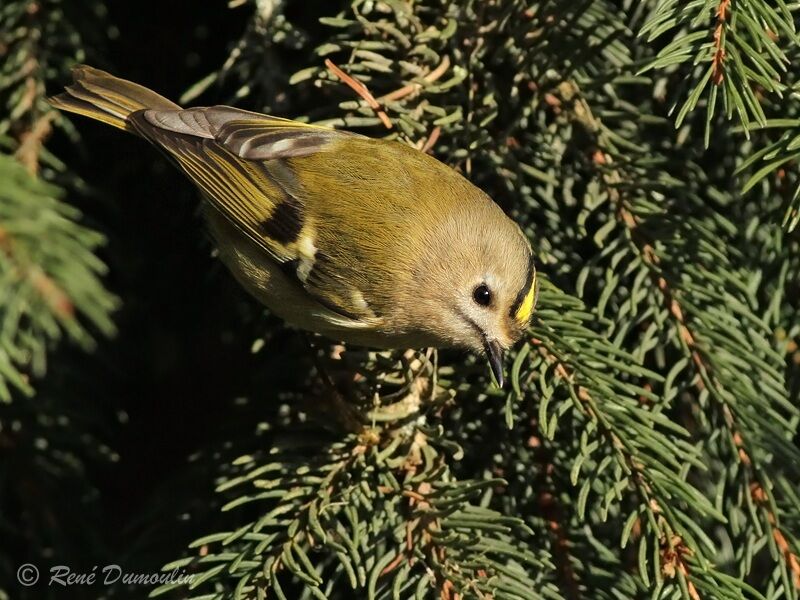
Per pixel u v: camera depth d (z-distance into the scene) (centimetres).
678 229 226
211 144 227
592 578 225
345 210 227
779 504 225
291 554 223
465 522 224
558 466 225
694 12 224
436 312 226
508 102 227
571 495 225
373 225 226
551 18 226
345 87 227
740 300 226
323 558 226
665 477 223
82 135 229
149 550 226
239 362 229
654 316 225
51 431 227
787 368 226
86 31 227
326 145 227
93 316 221
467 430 226
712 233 226
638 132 227
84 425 228
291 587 226
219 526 226
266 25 227
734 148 227
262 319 228
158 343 229
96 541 227
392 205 226
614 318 226
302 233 227
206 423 229
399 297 226
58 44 227
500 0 226
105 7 228
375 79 226
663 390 226
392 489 224
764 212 226
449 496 224
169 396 229
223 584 225
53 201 223
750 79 224
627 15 227
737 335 225
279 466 224
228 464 226
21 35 227
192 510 226
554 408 225
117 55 229
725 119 227
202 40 229
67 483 227
